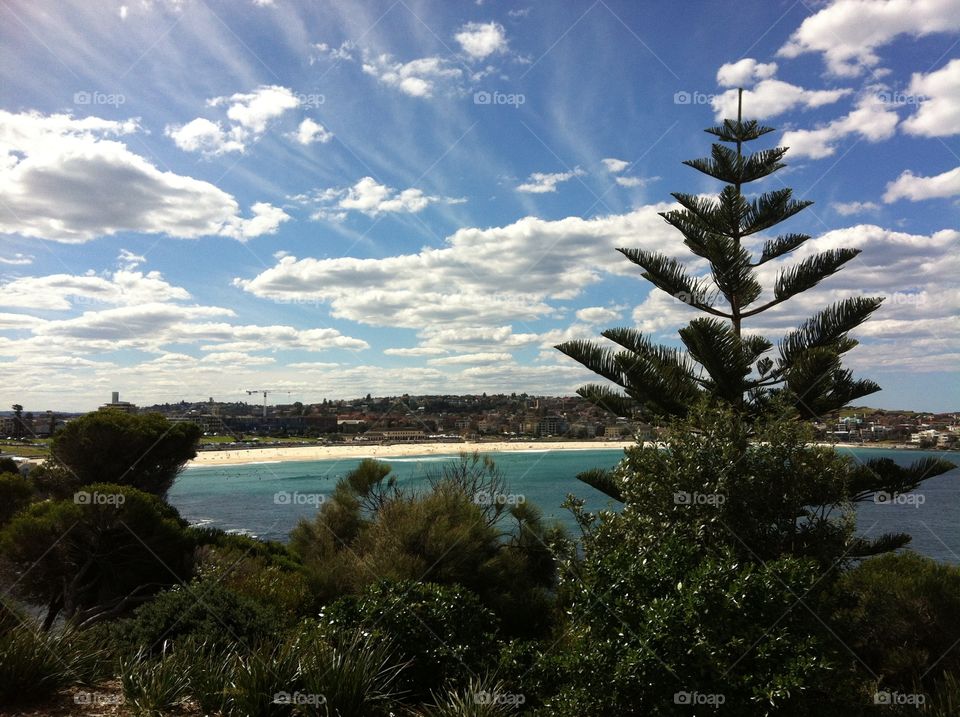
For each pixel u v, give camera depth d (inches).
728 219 363.6
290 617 294.8
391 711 190.7
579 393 379.6
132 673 195.0
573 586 191.9
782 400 269.3
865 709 183.9
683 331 321.4
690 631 165.6
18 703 182.7
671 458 236.7
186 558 407.2
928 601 241.1
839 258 348.8
